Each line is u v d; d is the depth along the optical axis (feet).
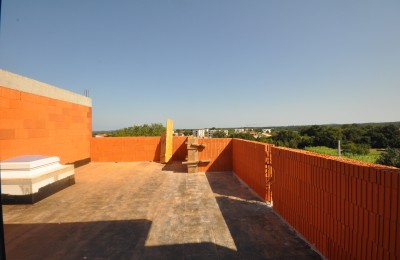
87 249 11.85
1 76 22.12
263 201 18.85
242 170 25.86
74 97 34.94
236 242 12.26
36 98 26.78
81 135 37.09
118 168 34.71
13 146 23.49
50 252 11.61
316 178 11.27
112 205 18.44
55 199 20.07
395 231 7.04
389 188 7.29
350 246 9.00
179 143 41.01
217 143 31.55
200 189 22.76
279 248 11.61
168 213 16.53
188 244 12.14
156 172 31.58
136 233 13.50
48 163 22.30
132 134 96.53
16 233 13.69
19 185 18.39
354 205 8.80
